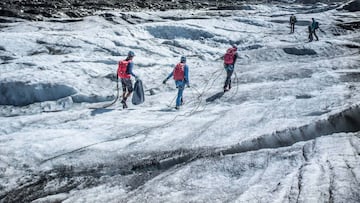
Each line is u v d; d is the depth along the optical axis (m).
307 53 18.30
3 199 5.87
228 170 5.99
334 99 9.16
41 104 10.95
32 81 11.38
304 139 7.36
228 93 11.55
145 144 7.62
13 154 7.20
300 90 10.84
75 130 8.54
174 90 12.56
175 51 19.25
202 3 53.75
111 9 39.09
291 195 4.38
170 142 7.64
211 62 17.38
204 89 12.41
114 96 11.62
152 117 9.52
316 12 41.06
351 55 17.61
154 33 22.92
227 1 59.56
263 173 5.62
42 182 6.34
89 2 41.97
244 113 9.10
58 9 34.38
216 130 8.08
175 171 6.34
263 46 20.91
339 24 28.02
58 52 16.16
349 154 5.55
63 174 6.59
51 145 7.63
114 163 6.89
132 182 6.22
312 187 4.47
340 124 7.70
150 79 13.78
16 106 10.87
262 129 7.71
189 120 9.08
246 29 27.08
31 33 18.19
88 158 7.07
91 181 6.34
